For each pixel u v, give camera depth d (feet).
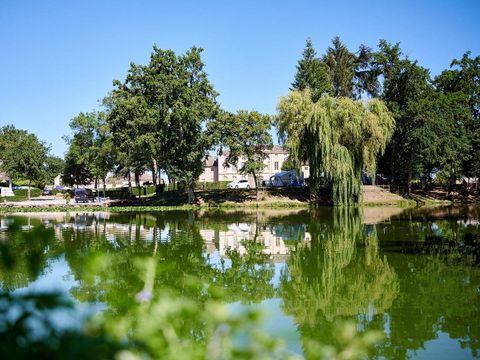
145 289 8.47
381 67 196.95
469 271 48.01
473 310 34.50
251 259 57.57
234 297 38.60
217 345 7.20
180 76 153.38
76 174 221.25
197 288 9.16
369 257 57.72
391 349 26.96
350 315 33.63
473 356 25.90
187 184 163.73
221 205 162.81
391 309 35.06
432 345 27.55
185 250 64.13
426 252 60.29
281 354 7.52
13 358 5.53
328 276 47.44
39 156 207.31
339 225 96.78
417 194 184.55
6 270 7.33
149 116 147.54
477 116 193.06
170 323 7.34
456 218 108.17
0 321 6.37
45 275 40.65
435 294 39.19
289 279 46.14
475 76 193.26
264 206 161.48
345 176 142.10
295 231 87.40
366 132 145.07
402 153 178.09
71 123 206.49
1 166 217.56
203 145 156.15
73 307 6.84
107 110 208.64
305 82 193.36
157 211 146.82
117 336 6.88
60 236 79.61
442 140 168.04
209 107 154.71
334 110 145.18
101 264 8.14
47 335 6.13
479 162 180.96
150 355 6.91
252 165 164.76
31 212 143.13
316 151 142.31
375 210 139.74
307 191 178.81
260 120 164.45
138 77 154.92
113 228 93.25
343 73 199.62
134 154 184.55
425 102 170.09
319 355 7.64
